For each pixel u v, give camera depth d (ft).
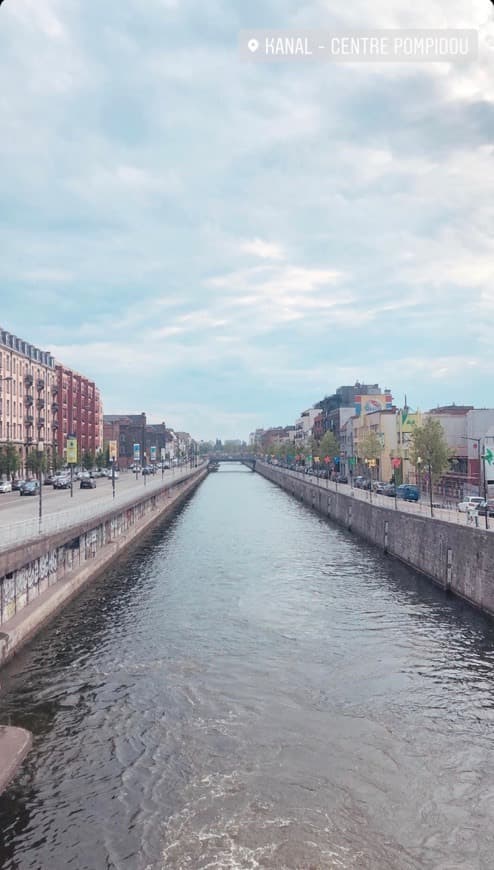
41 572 99.60
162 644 86.38
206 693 69.72
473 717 64.34
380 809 48.73
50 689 70.33
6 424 281.54
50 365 361.92
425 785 52.01
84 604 108.17
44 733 60.08
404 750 57.62
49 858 43.21
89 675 74.59
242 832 45.78
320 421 536.01
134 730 60.85
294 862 42.75
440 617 100.53
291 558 156.15
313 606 107.65
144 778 52.60
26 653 82.07
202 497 374.43
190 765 54.60
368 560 153.28
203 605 107.96
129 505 178.19
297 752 57.00
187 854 43.52
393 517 158.51
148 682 72.64
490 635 90.89
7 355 283.38
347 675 75.46
